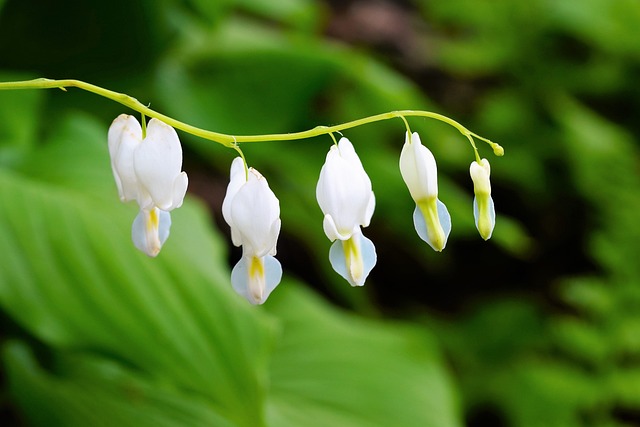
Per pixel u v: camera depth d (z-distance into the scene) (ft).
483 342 2.74
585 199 3.06
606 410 2.48
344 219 1.33
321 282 2.78
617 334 2.43
